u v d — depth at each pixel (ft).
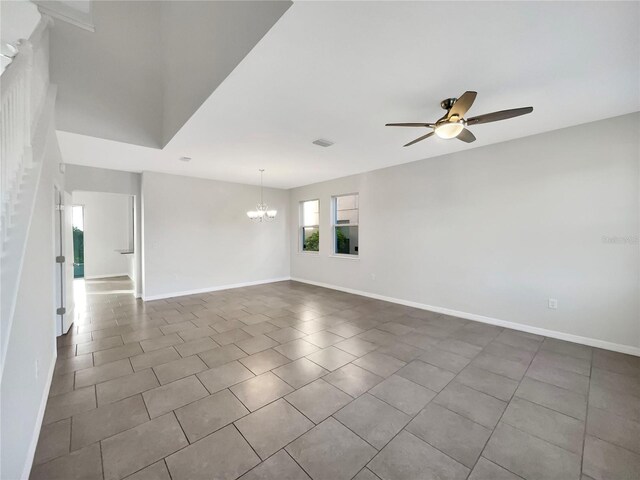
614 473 5.14
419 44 6.16
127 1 12.36
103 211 27.25
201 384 8.09
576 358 9.61
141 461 5.38
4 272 4.30
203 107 9.00
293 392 7.70
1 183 4.51
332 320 13.85
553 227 11.32
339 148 13.24
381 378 8.43
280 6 5.34
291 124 10.38
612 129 10.02
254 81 7.55
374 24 5.54
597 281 10.42
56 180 10.56
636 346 9.75
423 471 5.19
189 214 19.48
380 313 14.97
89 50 11.60
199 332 12.26
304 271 23.93
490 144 12.90
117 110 12.21
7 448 4.05
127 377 8.48
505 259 12.61
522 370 8.86
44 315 7.48
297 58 6.61
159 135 13.26
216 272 20.85
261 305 16.65
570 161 10.87
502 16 5.37
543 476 5.08
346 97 8.43
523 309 12.18
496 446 5.80
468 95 6.68
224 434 6.11
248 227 22.62
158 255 18.21
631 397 7.41
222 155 14.28
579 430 6.24
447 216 14.52
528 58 6.68
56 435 6.03
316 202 23.71
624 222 9.87
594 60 6.75
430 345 10.80
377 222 17.92
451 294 14.53
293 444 5.83
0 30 9.00
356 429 6.28
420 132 11.18
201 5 8.68
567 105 9.11
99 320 13.89
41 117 7.93
